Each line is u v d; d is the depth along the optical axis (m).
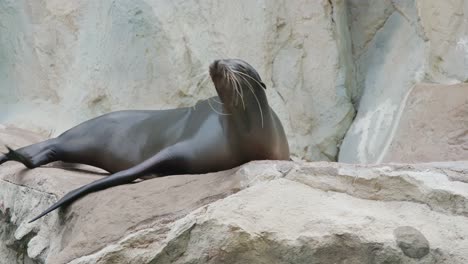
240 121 20.66
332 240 16.14
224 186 18.14
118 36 35.50
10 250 26.41
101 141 26.78
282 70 35.03
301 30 34.97
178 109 25.88
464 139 27.97
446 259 15.80
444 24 30.67
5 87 38.59
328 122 34.59
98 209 19.64
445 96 29.31
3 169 28.14
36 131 36.00
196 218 17.22
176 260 17.36
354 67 35.81
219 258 16.73
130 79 35.19
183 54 34.50
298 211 16.91
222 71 20.05
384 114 32.59
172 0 35.00
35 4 37.81
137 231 18.00
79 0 37.16
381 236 16.08
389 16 34.69
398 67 33.03
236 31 34.75
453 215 16.58
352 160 33.09
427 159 28.50
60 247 21.16
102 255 17.91
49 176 24.78
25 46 38.03
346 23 35.81
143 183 20.20
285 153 22.75
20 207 25.31
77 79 36.44
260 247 16.52
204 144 22.03
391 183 17.30
